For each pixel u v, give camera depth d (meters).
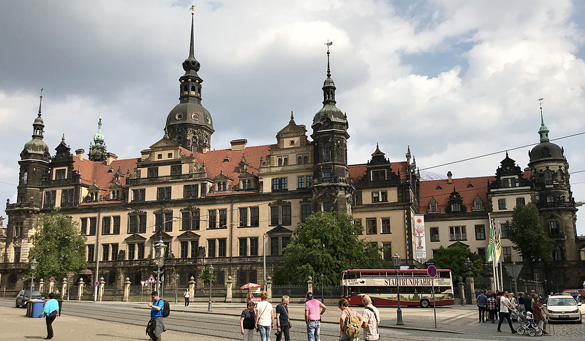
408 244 88.94
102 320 39.12
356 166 100.00
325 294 68.38
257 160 97.88
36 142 107.69
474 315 48.25
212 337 28.58
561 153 102.31
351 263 71.00
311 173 88.94
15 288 101.25
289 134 91.69
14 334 28.81
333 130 87.19
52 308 27.02
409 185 91.25
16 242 103.00
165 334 29.66
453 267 85.62
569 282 94.94
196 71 121.00
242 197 91.75
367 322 18.55
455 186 107.00
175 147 98.31
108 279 96.44
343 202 85.12
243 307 60.78
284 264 73.94
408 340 28.78
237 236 90.56
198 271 90.56
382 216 91.38
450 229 102.12
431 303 62.12
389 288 62.81
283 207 89.25
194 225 94.00
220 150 103.44
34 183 105.50
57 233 91.50
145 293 83.44
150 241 95.81
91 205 101.06
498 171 101.69
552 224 98.62
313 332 22.12
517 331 33.19
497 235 64.31
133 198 99.12
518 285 82.31
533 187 99.31
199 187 94.94
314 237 72.00
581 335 32.34
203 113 117.31
